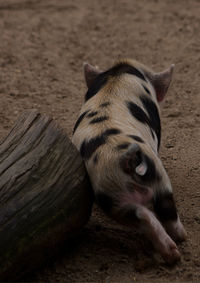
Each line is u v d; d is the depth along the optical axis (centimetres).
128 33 2911
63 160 1190
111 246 1273
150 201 1158
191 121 1956
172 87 2262
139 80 1461
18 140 1198
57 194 1152
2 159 1155
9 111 2047
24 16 3152
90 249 1256
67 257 1223
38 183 1140
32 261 1122
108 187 1145
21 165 1148
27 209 1104
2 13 3194
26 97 2184
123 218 1153
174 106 2094
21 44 2725
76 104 2136
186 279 1143
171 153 1734
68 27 3005
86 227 1356
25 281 1135
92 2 3469
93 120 1289
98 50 2706
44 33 2897
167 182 1185
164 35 2861
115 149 1160
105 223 1382
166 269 1170
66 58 2598
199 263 1192
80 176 1195
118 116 1284
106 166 1145
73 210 1181
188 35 2847
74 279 1147
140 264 1175
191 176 1590
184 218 1379
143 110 1373
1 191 1099
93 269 1179
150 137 1325
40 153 1178
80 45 2761
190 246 1249
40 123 1228
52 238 1148
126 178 1131
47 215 1127
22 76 2380
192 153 1723
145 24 3033
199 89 2234
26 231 1091
